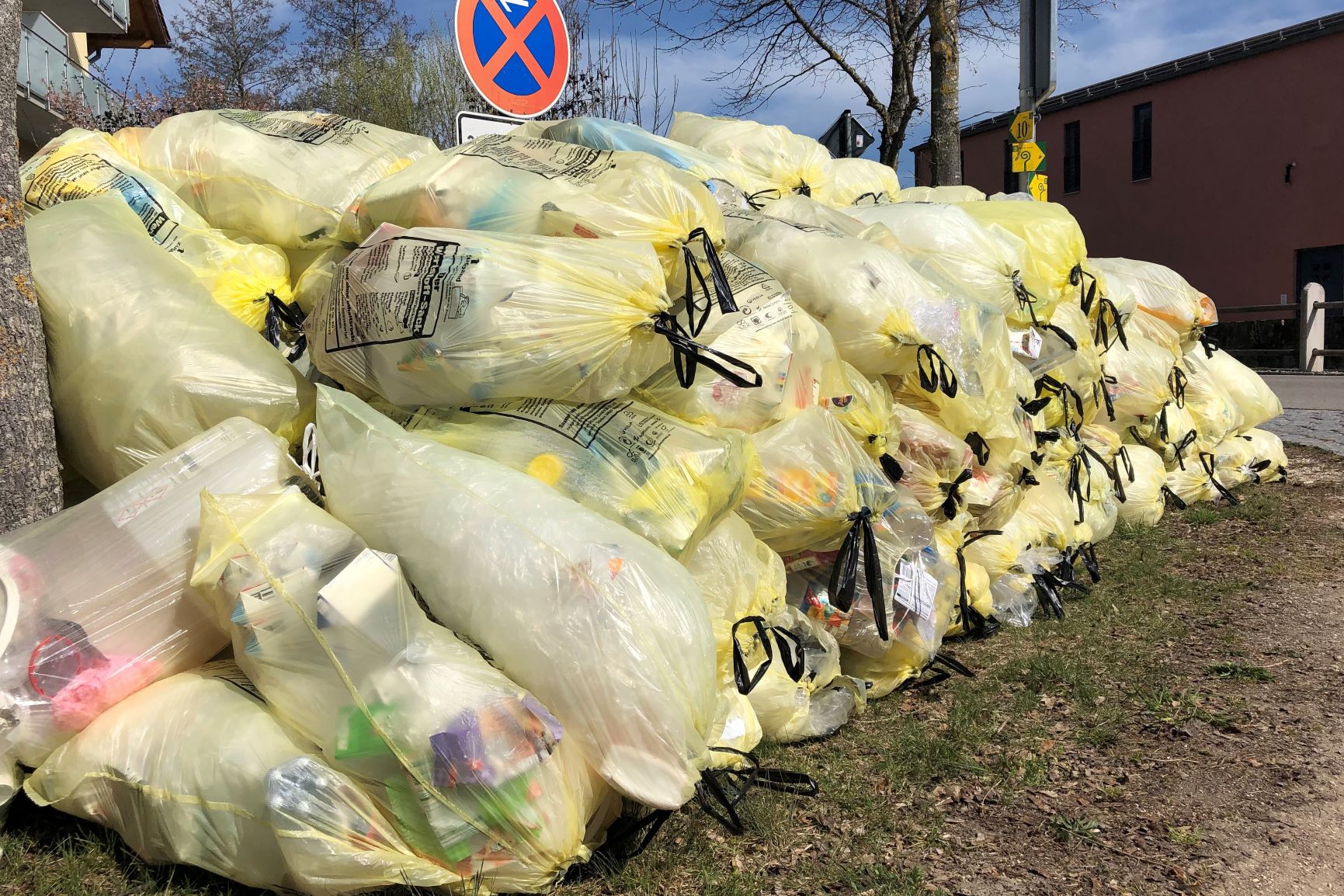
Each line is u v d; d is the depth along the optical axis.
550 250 2.79
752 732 2.84
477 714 2.12
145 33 22.12
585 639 2.24
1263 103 19.73
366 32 25.91
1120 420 5.80
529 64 4.79
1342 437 8.48
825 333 3.52
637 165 3.10
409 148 3.71
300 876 2.09
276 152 3.49
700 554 2.84
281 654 2.22
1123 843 2.52
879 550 3.35
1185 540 5.47
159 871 2.30
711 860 2.45
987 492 4.04
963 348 3.83
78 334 2.86
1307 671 3.51
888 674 3.49
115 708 2.36
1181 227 21.45
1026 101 8.11
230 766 2.14
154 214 3.37
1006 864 2.44
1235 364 6.93
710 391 3.13
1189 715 3.20
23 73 14.30
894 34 9.68
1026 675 3.60
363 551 2.25
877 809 2.68
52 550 2.43
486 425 2.85
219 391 2.82
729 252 3.54
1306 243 19.36
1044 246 4.61
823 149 5.60
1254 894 2.30
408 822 2.15
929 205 4.50
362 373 2.96
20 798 2.50
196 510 2.53
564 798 2.20
